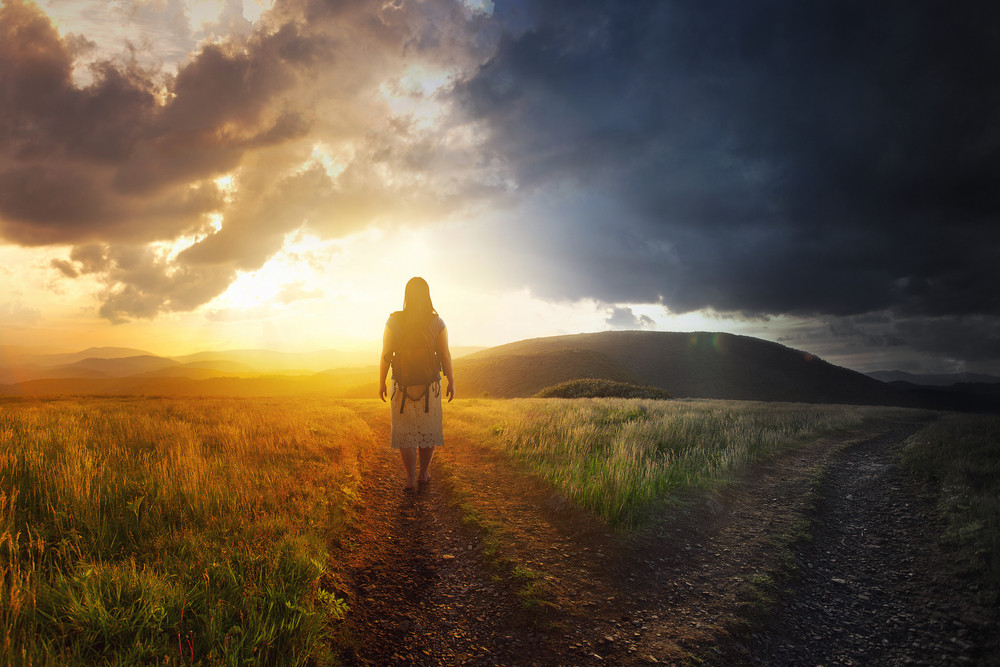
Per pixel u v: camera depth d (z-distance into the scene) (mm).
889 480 6387
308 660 2287
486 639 2793
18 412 9109
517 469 6445
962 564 3740
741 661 2705
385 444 8586
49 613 2264
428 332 5395
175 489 3990
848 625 3164
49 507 3418
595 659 2627
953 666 2684
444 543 4129
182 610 2320
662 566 3834
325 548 3367
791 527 4727
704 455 7387
